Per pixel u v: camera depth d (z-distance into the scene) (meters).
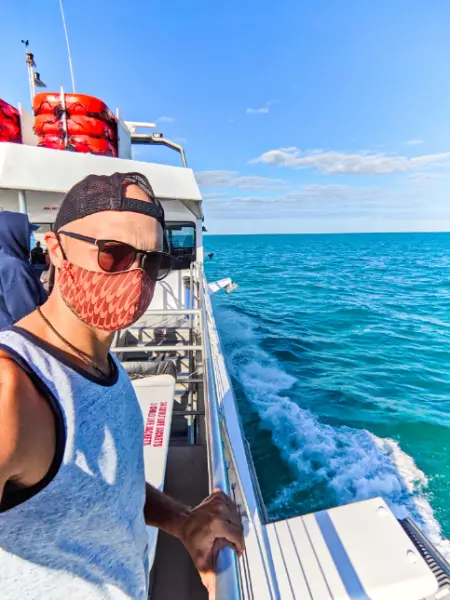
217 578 0.89
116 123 5.34
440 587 2.38
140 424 0.92
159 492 1.15
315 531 2.76
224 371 4.85
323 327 15.86
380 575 2.42
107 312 0.73
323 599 2.25
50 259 0.79
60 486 0.62
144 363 3.77
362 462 6.34
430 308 20.14
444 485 5.85
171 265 0.90
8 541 0.62
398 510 5.33
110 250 0.74
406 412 8.27
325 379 10.02
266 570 2.19
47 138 4.71
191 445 3.30
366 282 30.56
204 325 3.58
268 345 12.85
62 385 0.65
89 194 0.76
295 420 7.56
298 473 6.00
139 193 0.81
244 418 7.59
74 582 0.70
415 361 11.80
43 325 0.72
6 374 0.58
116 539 0.77
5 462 0.52
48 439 0.60
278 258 55.31
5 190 4.54
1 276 2.13
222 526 1.00
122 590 0.80
